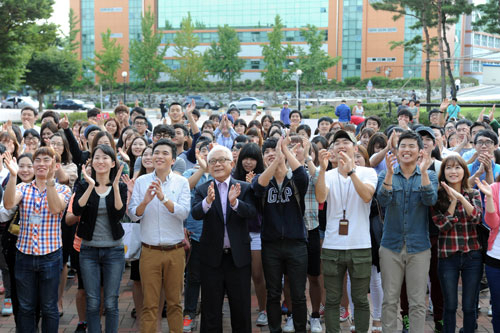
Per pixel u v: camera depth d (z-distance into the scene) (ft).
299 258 16.40
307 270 17.89
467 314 16.10
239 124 33.37
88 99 215.72
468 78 207.51
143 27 198.08
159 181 15.44
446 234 16.12
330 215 16.47
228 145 31.86
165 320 19.21
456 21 113.80
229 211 15.98
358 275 16.10
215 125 37.86
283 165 16.51
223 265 16.05
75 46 216.13
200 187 16.58
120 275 16.30
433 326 18.48
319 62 193.16
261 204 16.61
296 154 18.89
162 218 16.11
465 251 15.88
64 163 21.84
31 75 167.73
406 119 28.37
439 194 16.31
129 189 16.55
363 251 16.11
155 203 16.14
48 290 16.11
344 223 16.10
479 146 19.72
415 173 15.90
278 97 204.85
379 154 20.57
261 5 230.68
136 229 17.72
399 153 15.93
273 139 18.65
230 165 16.24
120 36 238.48
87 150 25.05
